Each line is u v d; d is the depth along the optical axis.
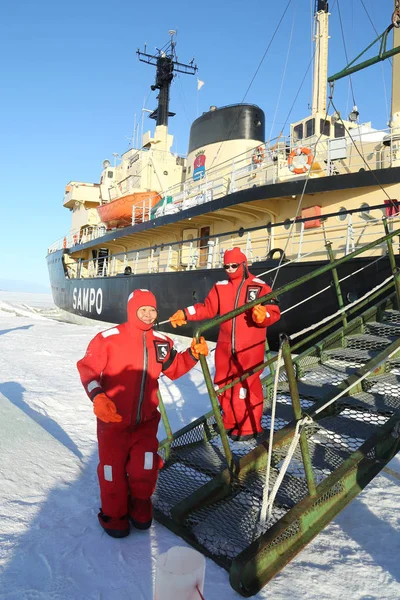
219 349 3.66
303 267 7.82
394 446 3.18
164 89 20.72
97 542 2.54
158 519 2.84
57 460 3.50
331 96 5.66
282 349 2.53
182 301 10.92
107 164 22.64
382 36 4.93
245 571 2.17
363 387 4.02
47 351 9.19
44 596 2.05
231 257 3.57
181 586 1.43
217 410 2.79
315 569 2.42
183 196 12.84
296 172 8.55
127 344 2.67
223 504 2.87
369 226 7.59
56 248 25.48
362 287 6.95
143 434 2.75
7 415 4.00
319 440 3.33
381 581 2.29
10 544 2.40
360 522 2.95
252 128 13.21
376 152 7.92
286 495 2.78
